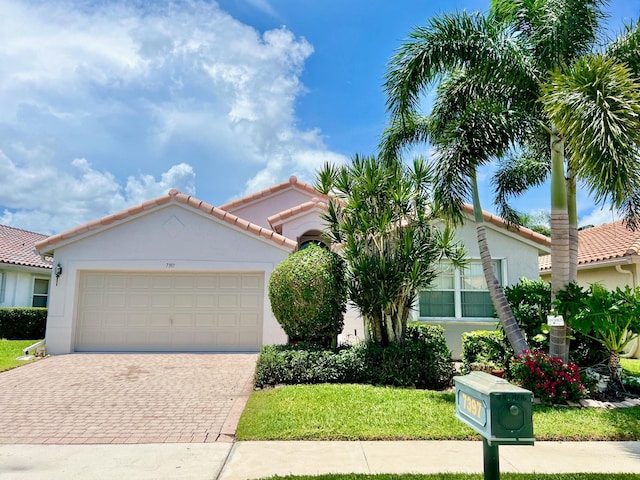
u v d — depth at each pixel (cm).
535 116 1054
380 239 1052
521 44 1034
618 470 550
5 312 1892
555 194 1009
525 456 599
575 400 855
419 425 696
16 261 2077
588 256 1802
